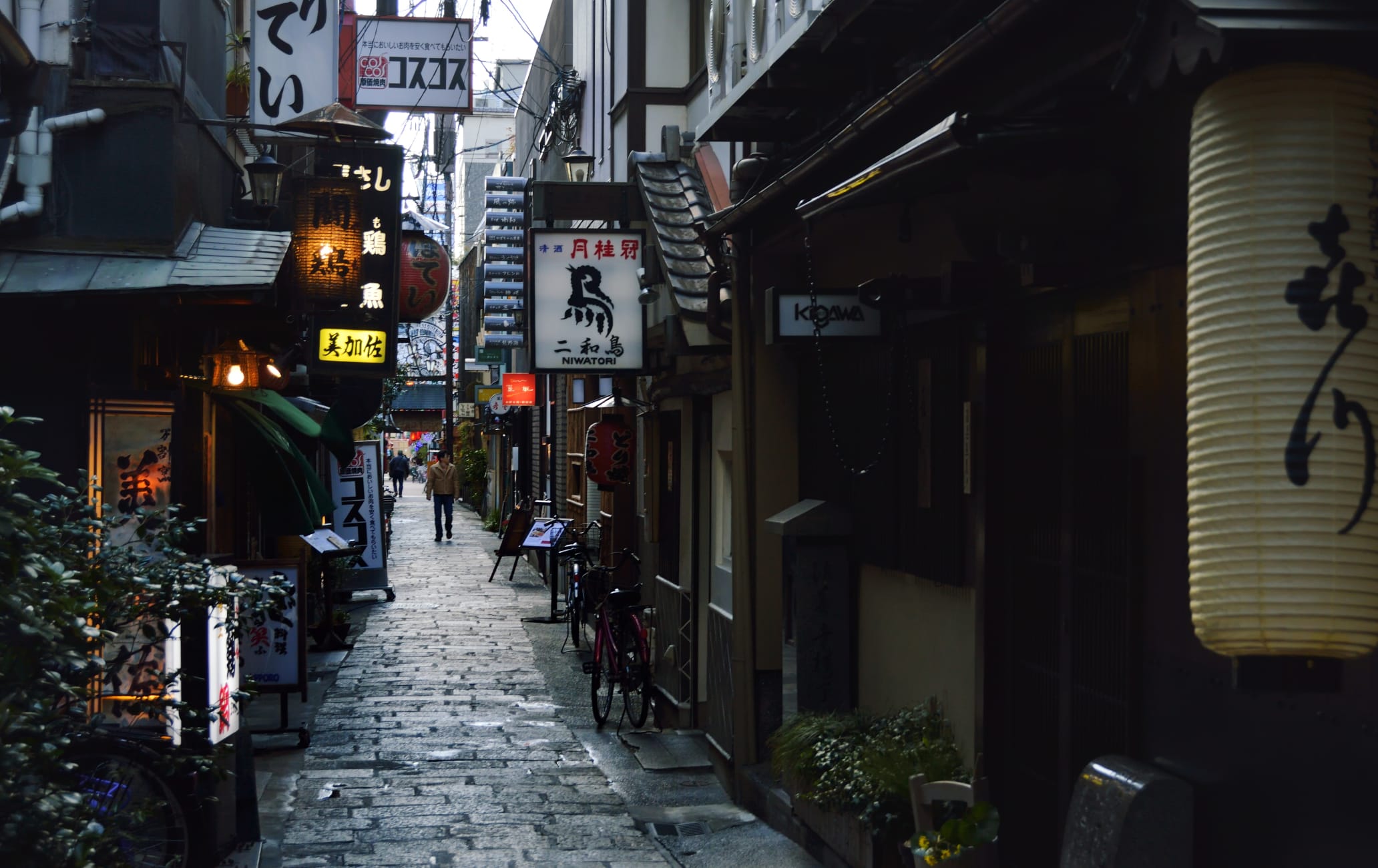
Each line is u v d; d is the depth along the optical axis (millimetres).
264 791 8828
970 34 4309
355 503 20453
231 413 10070
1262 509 2766
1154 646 4484
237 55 12555
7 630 3803
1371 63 2846
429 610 19625
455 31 13141
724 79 8430
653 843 7828
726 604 10242
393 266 11078
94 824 3881
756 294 9055
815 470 8828
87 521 5066
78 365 8016
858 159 6484
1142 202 4594
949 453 6586
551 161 21312
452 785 9172
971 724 6367
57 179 8039
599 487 14953
